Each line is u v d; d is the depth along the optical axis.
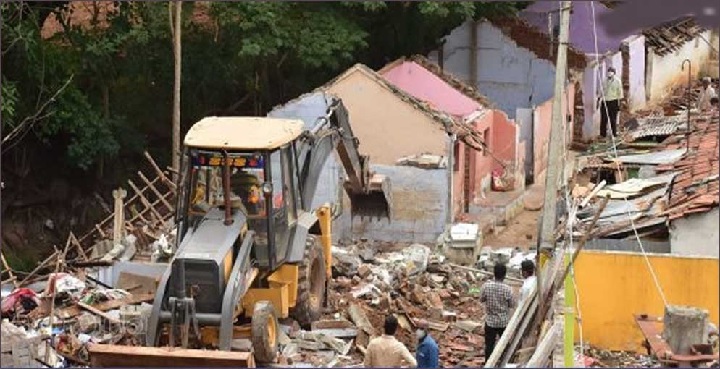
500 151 46.16
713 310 21.61
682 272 21.73
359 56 51.31
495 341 24.78
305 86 50.03
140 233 33.81
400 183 39.38
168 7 45.03
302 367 23.91
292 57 47.66
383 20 50.34
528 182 48.47
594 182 33.34
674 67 60.44
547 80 51.62
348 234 39.25
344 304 29.89
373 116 40.75
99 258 31.30
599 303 22.14
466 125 42.66
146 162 48.12
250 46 43.38
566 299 21.48
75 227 46.09
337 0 45.97
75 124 43.34
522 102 52.06
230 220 24.50
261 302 24.75
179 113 44.69
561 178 28.98
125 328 25.45
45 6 45.09
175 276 23.44
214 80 47.66
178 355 21.73
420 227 39.34
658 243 24.28
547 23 52.97
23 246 44.31
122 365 22.03
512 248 38.59
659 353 19.03
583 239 20.75
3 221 44.31
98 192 46.69
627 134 42.06
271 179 24.97
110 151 44.22
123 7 45.19
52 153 46.06
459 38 52.22
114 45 43.97
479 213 42.84
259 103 50.06
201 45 47.12
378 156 40.97
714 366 18.69
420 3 46.75
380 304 29.81
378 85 40.47
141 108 49.56
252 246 25.00
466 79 52.50
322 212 29.33
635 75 55.47
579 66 49.62
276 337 24.91
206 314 23.55
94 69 44.38
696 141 33.78
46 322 25.08
